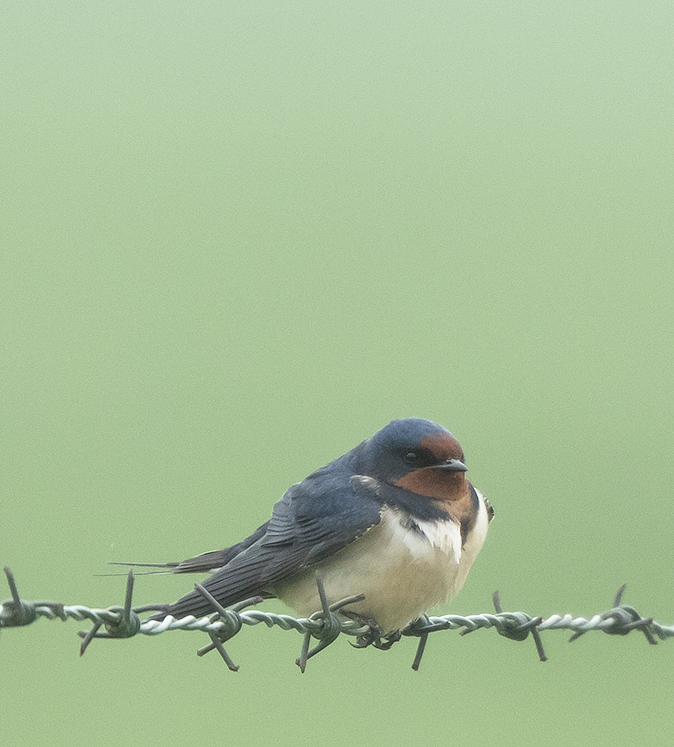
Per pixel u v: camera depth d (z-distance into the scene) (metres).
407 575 6.23
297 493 6.53
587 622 6.09
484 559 11.00
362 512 6.23
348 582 6.29
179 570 7.02
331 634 5.46
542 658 6.04
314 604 6.40
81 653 4.55
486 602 10.47
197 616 6.15
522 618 6.09
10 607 4.36
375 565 6.23
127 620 4.62
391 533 6.22
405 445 6.34
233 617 5.12
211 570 7.00
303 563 6.29
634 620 6.13
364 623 6.44
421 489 6.32
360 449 6.62
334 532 6.24
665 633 6.13
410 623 6.55
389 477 6.36
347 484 6.37
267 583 6.32
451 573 6.30
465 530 6.48
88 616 4.56
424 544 6.21
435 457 6.27
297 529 6.38
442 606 6.45
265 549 6.43
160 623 4.89
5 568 4.33
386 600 6.30
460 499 6.43
